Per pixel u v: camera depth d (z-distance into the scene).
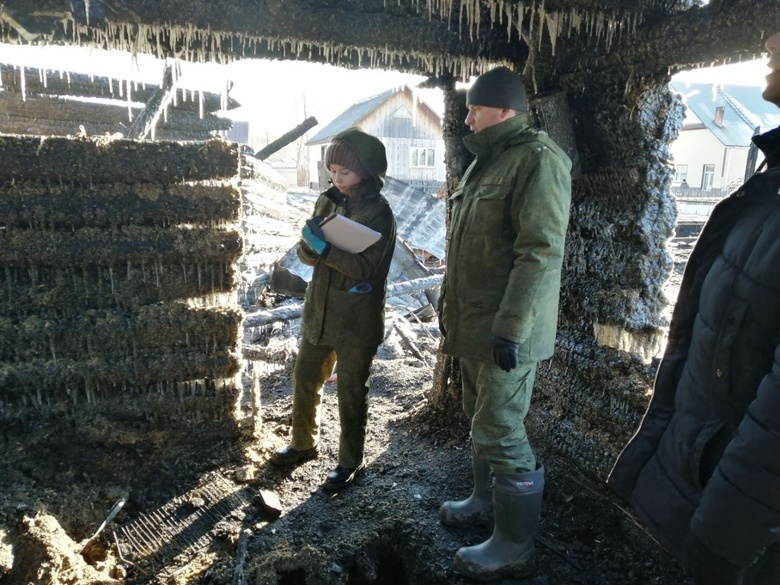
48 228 2.20
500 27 2.32
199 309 2.43
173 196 2.31
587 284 2.44
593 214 2.36
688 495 1.27
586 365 2.40
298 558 1.95
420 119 18.75
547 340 1.82
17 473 2.14
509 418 1.83
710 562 1.10
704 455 1.22
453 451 2.78
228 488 2.39
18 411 2.26
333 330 2.30
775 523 0.99
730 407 1.17
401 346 4.90
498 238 1.79
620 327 2.23
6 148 2.08
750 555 1.03
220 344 2.50
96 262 2.27
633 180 2.13
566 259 2.54
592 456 2.31
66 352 2.30
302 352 2.49
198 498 2.31
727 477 1.03
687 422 1.29
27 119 5.05
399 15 2.13
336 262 2.14
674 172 2.15
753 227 1.13
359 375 2.36
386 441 2.92
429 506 2.31
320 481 2.50
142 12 1.80
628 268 2.21
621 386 2.22
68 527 2.05
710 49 1.73
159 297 2.40
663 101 2.09
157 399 2.45
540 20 2.00
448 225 2.76
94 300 2.32
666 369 1.44
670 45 1.83
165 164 2.28
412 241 9.53
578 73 2.26
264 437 2.84
